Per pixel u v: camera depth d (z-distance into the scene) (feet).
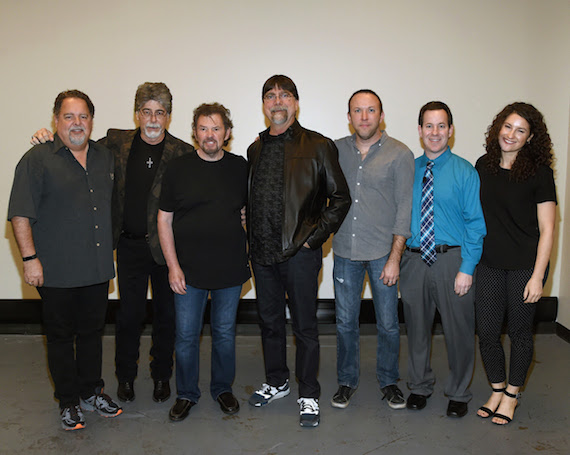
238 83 13.29
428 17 13.12
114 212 9.07
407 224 8.77
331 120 13.41
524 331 8.87
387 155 8.97
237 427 8.93
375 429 8.86
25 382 10.75
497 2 13.08
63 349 8.63
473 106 13.38
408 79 13.28
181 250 8.76
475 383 10.63
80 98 8.30
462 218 8.81
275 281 9.20
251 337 13.65
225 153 8.94
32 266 8.16
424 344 9.49
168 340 9.79
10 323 13.80
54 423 9.05
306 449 8.25
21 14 13.03
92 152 8.70
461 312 8.95
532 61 13.24
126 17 13.07
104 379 10.85
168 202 8.63
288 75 13.26
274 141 8.80
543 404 9.73
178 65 13.21
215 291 9.15
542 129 8.39
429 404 9.75
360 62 13.23
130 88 13.26
